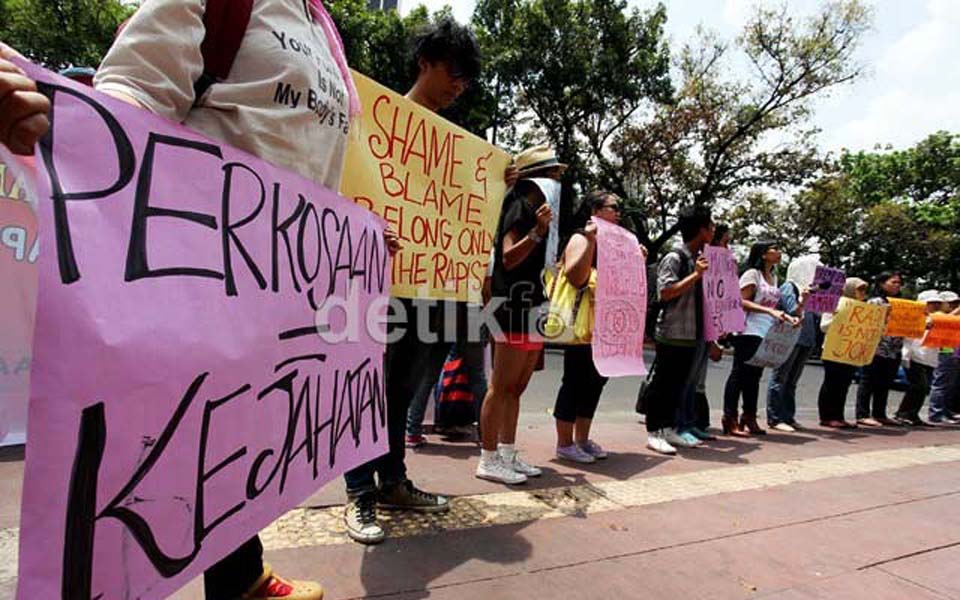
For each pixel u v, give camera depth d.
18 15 12.52
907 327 6.55
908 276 29.61
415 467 3.53
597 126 20.64
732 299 4.80
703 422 5.28
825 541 2.83
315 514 2.61
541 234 2.88
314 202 1.58
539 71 18.78
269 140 1.45
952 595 2.36
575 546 2.53
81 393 0.93
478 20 18.97
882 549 2.77
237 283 1.28
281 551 2.23
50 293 0.90
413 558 2.28
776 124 19.78
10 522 2.25
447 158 2.65
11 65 0.86
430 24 2.59
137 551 1.03
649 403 4.46
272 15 1.48
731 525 2.94
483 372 4.36
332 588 2.01
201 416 1.17
